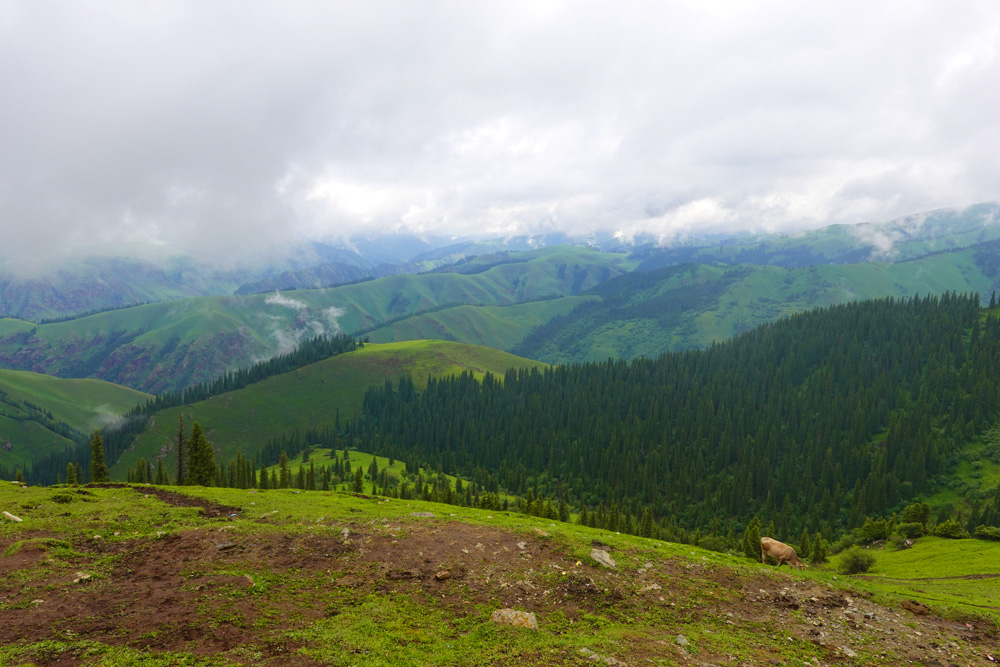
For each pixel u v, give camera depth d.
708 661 22.91
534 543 36.06
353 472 190.88
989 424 185.00
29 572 26.39
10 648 19.05
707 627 26.83
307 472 128.12
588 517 113.69
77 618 22.12
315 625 22.94
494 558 33.16
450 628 24.20
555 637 23.95
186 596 24.83
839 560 100.81
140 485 55.16
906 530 118.00
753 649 24.67
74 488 50.62
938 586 55.03
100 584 25.92
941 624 30.08
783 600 31.03
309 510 43.94
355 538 34.84
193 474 90.69
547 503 96.06
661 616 27.62
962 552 95.88
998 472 166.38
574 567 32.50
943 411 198.62
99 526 35.31
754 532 95.00
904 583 61.19
